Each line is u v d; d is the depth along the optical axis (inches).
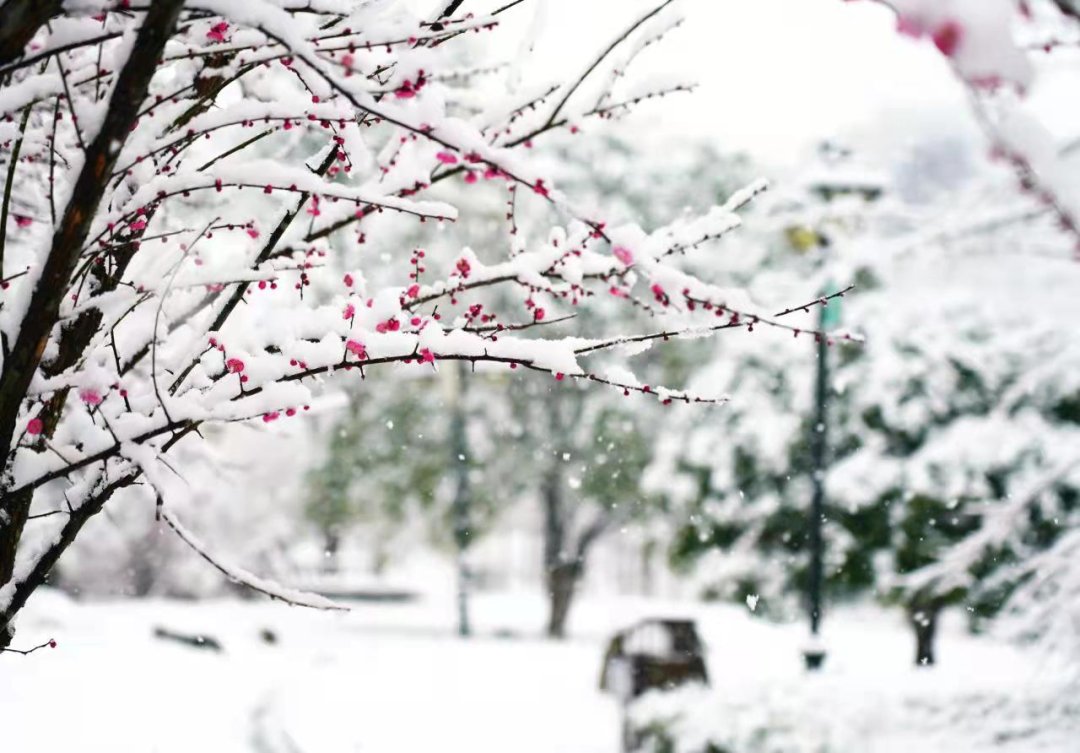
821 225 396.5
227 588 988.6
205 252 146.9
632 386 102.7
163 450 99.8
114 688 306.7
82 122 82.0
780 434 528.1
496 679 551.8
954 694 376.8
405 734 379.6
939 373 498.0
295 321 104.9
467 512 946.1
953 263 381.7
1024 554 429.1
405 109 83.9
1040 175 48.2
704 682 484.4
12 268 154.8
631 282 113.6
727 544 569.3
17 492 93.1
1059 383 449.4
